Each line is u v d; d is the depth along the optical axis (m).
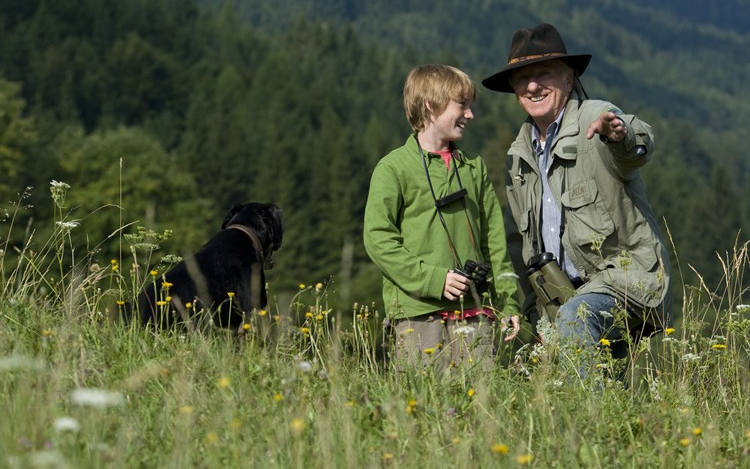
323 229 135.50
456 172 7.97
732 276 7.43
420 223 7.88
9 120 101.31
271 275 89.62
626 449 5.60
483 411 5.68
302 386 5.99
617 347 8.58
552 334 6.99
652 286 8.05
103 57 177.25
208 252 9.15
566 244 8.38
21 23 173.50
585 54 8.36
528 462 5.05
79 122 158.62
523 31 8.57
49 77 163.00
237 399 5.57
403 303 7.80
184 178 107.38
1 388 5.42
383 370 6.67
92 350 6.29
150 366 5.88
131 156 103.75
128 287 8.31
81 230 57.69
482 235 8.22
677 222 157.12
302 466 4.88
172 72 176.00
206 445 5.04
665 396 6.62
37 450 4.51
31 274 7.52
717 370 7.13
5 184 94.62
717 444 5.58
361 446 5.25
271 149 149.00
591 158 8.21
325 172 143.75
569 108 8.45
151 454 4.89
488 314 7.82
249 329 7.13
